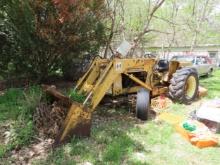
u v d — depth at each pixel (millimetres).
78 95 5672
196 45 30922
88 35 8688
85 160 4508
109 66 5992
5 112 6184
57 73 9625
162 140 5348
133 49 12094
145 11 15914
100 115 6457
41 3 7512
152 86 7375
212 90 10492
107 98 6688
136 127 5859
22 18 7480
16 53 8297
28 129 5066
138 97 6320
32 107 5637
